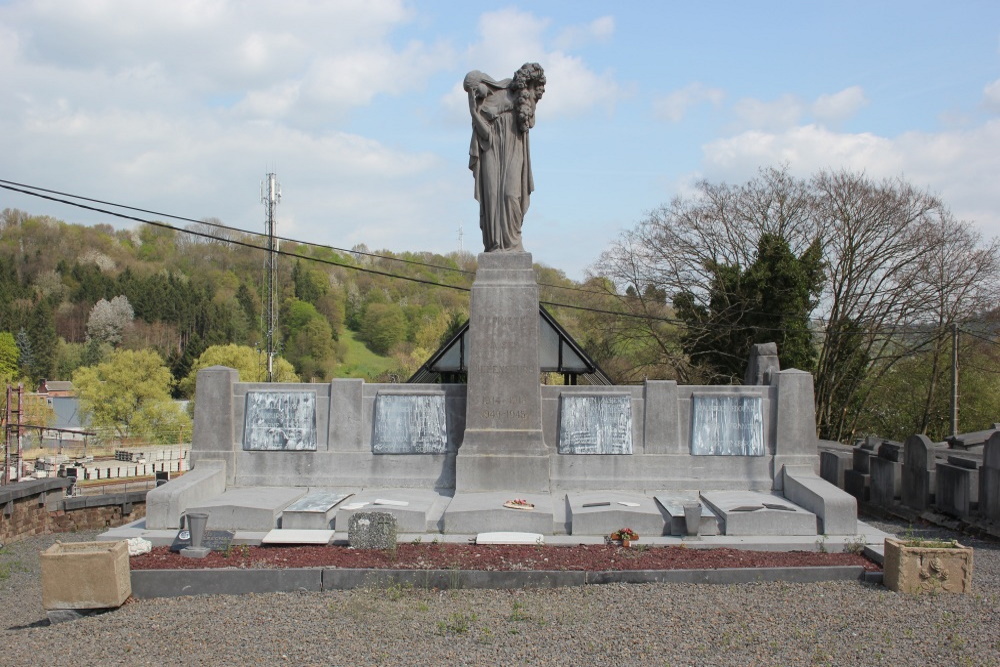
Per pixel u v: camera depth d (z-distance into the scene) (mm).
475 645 9516
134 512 22359
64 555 11141
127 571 11531
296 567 12031
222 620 10500
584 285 45531
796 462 15586
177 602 11430
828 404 39875
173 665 9094
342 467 15812
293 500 14766
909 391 43469
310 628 10125
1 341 77062
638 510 13750
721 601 11070
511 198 15758
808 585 11828
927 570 11531
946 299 38375
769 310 38188
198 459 15844
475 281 15539
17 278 100062
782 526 13656
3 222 112500
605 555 12688
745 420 15711
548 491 15156
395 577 11891
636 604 10953
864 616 10438
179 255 120938
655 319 40219
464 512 13703
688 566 12242
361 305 109500
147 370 67625
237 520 13805
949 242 37844
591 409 15742
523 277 15523
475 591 11656
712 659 9055
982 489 16297
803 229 39688
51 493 20422
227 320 93312
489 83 16062
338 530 13594
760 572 12023
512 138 15938
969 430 43562
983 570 13102
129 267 107250
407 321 102875
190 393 79000
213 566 12133
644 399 15781
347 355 96938
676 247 41562
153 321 94000
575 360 20891
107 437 66812
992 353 41188
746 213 40656
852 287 38938
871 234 38062
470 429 15312
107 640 9953
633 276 42594
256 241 121375
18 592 13664
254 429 15867
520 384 15336
